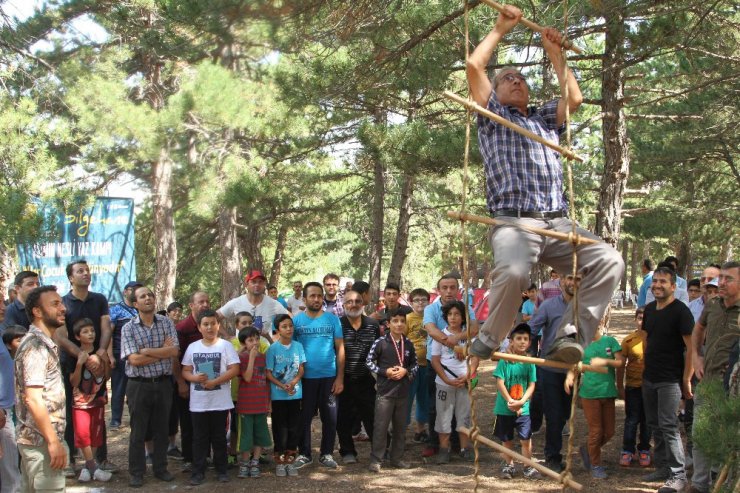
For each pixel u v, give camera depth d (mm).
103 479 7934
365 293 9328
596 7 8031
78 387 7934
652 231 23344
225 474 7934
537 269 22469
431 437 8828
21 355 5305
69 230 12141
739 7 9930
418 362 9516
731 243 31031
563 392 7898
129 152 13828
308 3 6320
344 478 8023
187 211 21219
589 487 7359
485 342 3988
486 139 4262
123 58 15234
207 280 29047
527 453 7996
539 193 4133
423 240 39781
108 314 8297
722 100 13445
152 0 13125
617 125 10078
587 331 4090
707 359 6273
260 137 15625
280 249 29391
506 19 4262
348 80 9570
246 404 8070
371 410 8875
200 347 7902
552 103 4434
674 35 8586
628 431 8102
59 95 14500
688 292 10016
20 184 11922
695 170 19422
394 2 8125
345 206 21062
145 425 7820
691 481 6641
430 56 9430
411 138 10938
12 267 11609
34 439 5328
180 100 12047
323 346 8508
